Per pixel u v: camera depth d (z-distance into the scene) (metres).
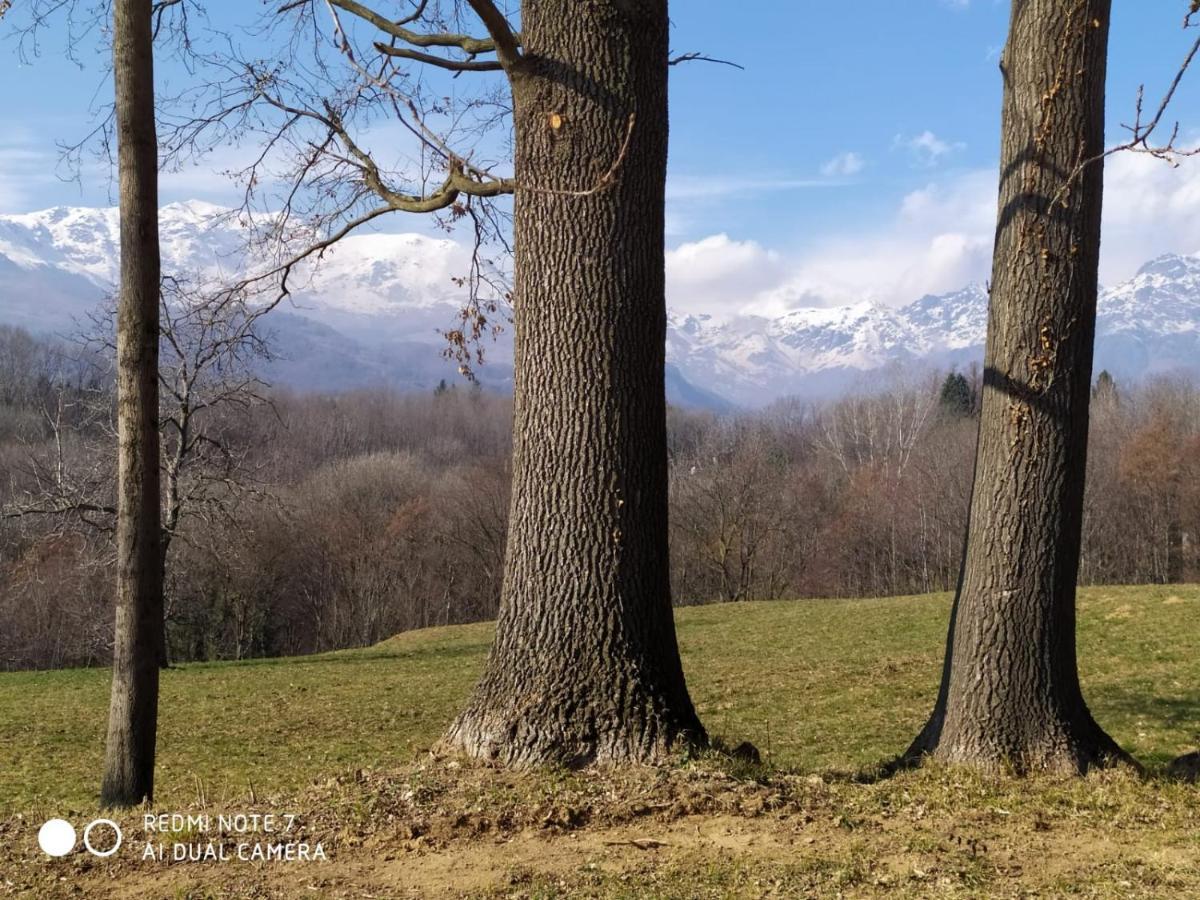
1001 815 6.34
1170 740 13.12
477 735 7.00
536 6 7.14
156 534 7.59
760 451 63.84
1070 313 7.37
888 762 8.43
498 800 6.30
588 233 7.06
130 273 7.41
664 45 7.29
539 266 7.15
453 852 5.77
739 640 29.06
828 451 72.50
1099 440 58.97
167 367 24.56
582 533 7.02
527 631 7.07
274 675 27.20
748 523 56.84
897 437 72.62
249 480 30.06
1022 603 7.40
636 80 7.10
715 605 40.44
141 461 7.49
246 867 5.72
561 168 7.07
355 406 92.69
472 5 6.63
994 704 7.40
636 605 7.05
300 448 72.69
